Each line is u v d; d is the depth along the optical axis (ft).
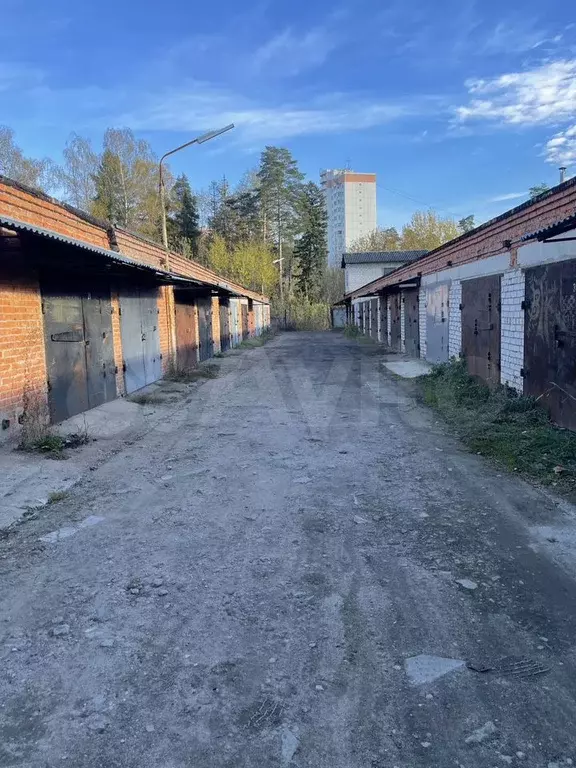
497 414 25.85
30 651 9.19
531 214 26.99
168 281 38.93
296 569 12.07
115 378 33.55
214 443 24.16
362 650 9.13
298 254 186.70
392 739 7.23
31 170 129.39
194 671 8.64
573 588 11.07
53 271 25.27
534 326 26.27
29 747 7.13
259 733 7.36
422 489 17.28
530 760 6.86
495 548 12.95
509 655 8.95
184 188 172.35
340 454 21.76
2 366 20.81
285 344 95.45
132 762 6.89
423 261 55.72
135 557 12.80
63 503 16.61
